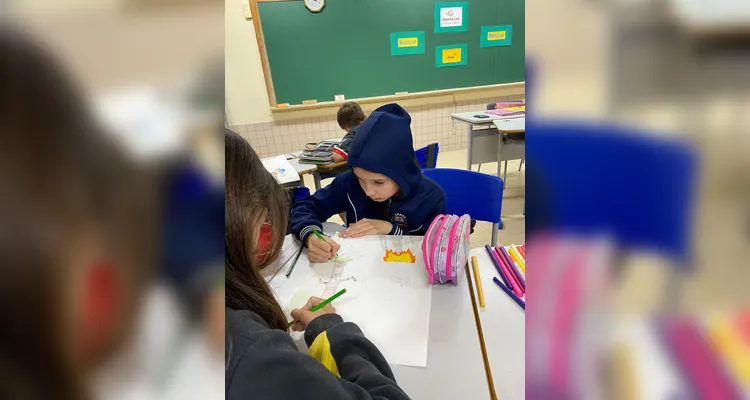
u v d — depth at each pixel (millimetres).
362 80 3418
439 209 1131
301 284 759
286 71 3273
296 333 621
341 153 2045
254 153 482
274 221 561
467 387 493
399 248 868
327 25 3205
